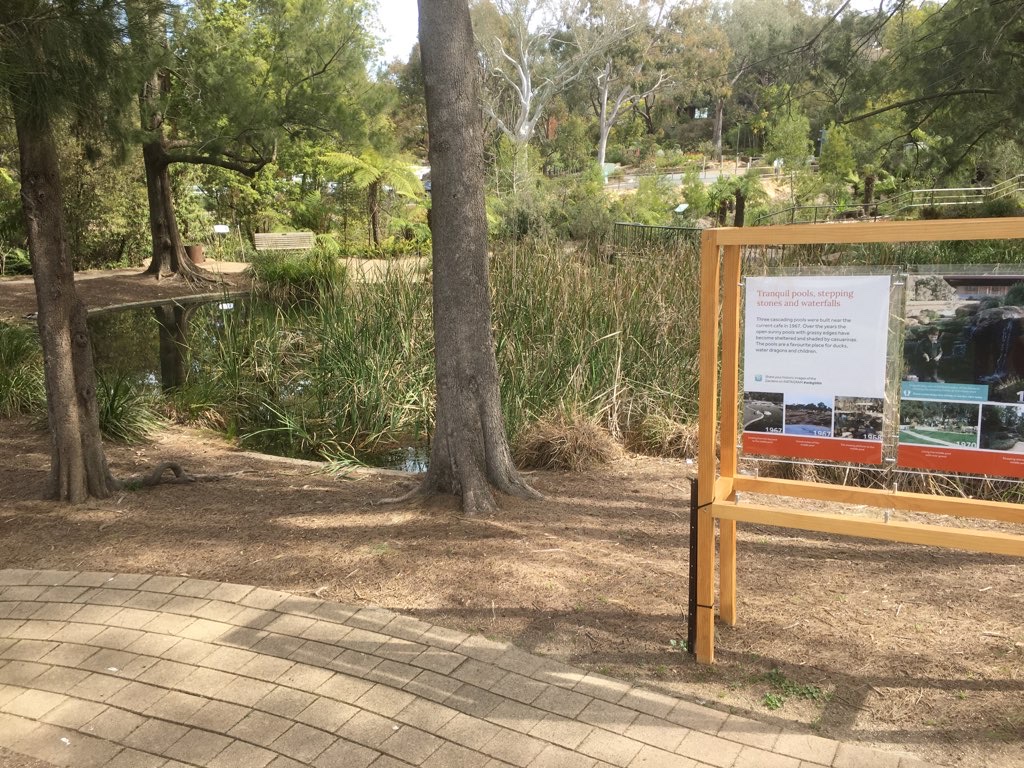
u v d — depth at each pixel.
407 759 2.60
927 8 16.73
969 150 14.41
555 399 7.10
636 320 8.02
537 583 3.82
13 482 5.50
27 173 4.75
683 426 6.67
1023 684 3.00
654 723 2.76
